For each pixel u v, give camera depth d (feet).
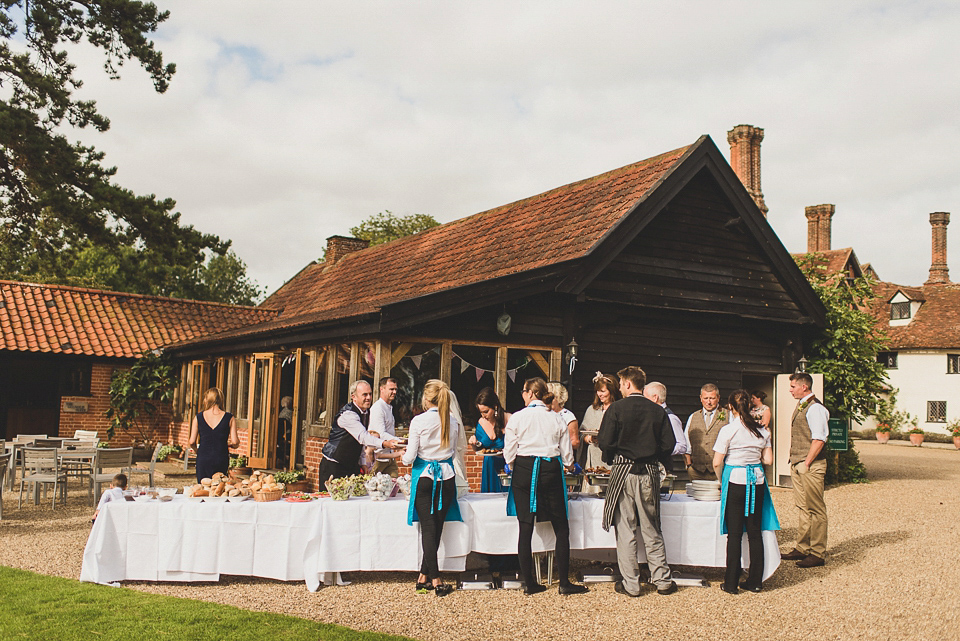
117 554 22.26
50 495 40.42
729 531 22.62
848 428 53.67
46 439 43.42
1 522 32.07
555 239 43.73
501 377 37.86
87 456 37.37
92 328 64.13
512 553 23.27
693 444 27.27
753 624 19.56
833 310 52.42
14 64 59.16
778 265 47.01
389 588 22.47
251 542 22.34
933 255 137.69
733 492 22.58
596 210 44.19
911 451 97.25
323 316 39.04
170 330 67.26
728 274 46.01
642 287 42.63
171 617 18.45
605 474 24.06
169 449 57.77
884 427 117.91
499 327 37.47
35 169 56.90
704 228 45.39
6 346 57.47
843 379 51.06
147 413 64.13
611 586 23.27
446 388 22.58
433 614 19.89
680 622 19.63
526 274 37.45
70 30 59.26
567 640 18.13
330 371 39.50
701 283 44.86
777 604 21.38
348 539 22.21
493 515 23.04
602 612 20.39
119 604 19.52
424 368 36.17
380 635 17.71
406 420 35.37
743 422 22.65
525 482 22.06
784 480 48.03
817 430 26.03
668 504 23.65
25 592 20.49
